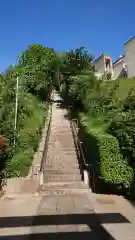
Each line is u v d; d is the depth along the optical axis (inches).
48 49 1537.9
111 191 430.0
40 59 1275.8
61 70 1198.9
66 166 555.8
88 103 771.4
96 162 453.4
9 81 837.8
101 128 518.0
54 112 1042.7
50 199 411.2
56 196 430.6
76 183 485.1
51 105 1165.7
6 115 657.0
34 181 471.8
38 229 278.7
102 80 983.6
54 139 703.1
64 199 408.2
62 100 1259.8
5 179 471.2
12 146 529.0
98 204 373.4
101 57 1684.3
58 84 1259.8
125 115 450.3
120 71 1565.0
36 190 460.1
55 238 252.2
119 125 437.1
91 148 508.1
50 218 315.3
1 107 687.1
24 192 458.3
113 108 588.4
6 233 268.2
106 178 413.4
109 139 420.8
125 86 891.4
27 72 1094.4
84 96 855.1
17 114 690.2
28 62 1267.2
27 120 714.8
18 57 1284.4
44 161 550.6
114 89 784.3
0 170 486.3
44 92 1149.1
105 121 555.5
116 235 256.2
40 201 400.8
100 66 1686.8
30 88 1020.5
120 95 724.7
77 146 633.0
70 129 797.9
